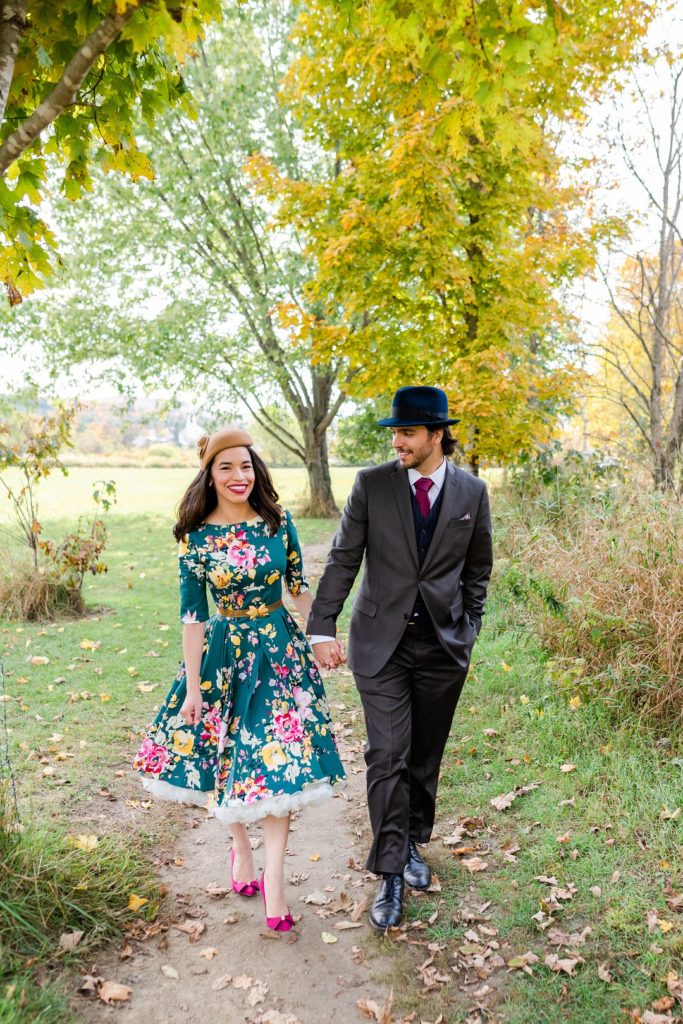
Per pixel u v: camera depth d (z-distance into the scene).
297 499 19.69
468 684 5.33
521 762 4.19
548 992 2.55
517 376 7.34
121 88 3.12
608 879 3.07
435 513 3.12
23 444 7.77
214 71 14.89
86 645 6.82
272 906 2.90
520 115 6.57
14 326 15.32
